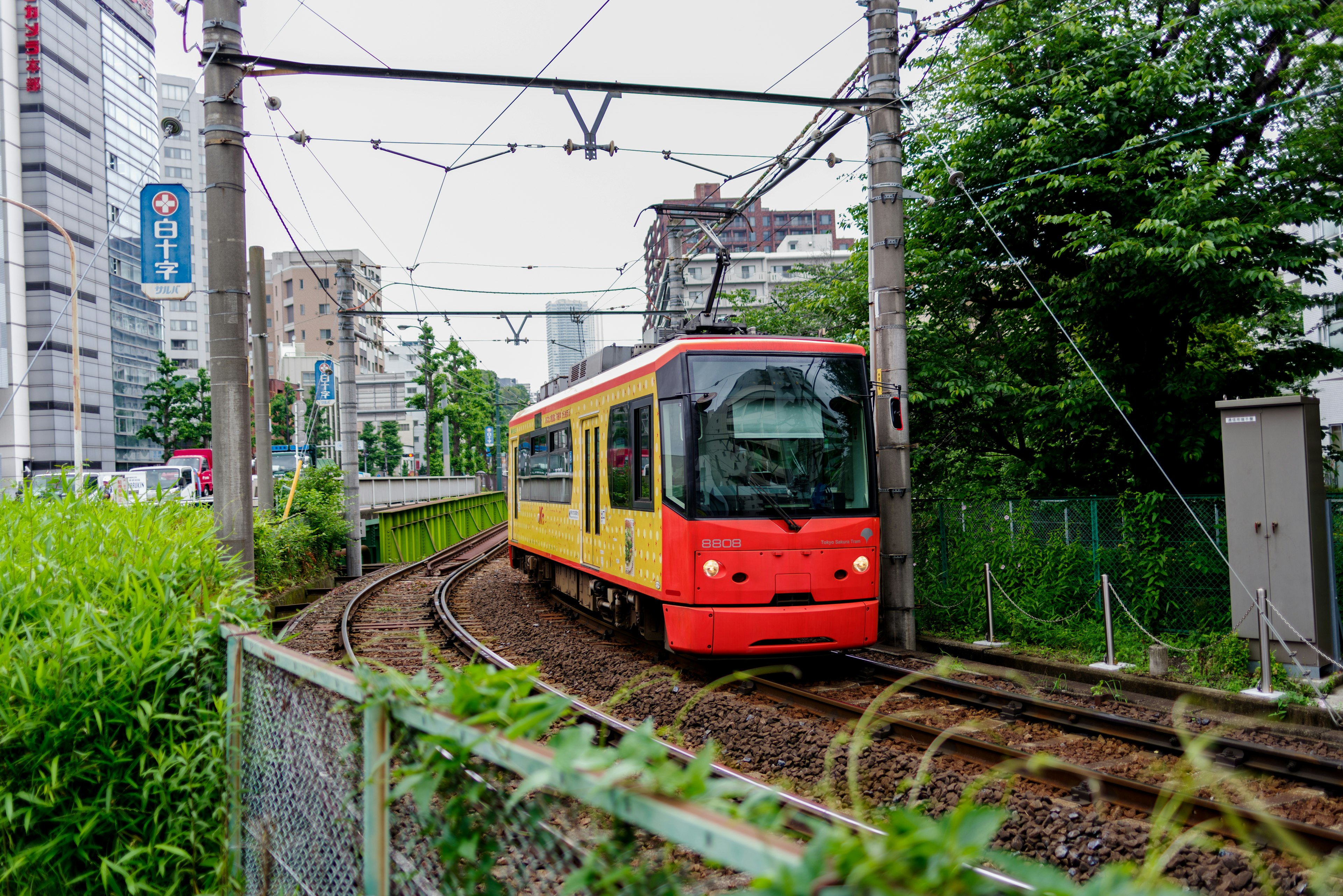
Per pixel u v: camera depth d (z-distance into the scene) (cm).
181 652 400
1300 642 806
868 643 916
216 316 909
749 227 1441
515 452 1809
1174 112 1122
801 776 636
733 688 891
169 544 535
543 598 1627
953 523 1239
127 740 388
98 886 377
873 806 568
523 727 186
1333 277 1894
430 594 1681
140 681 391
